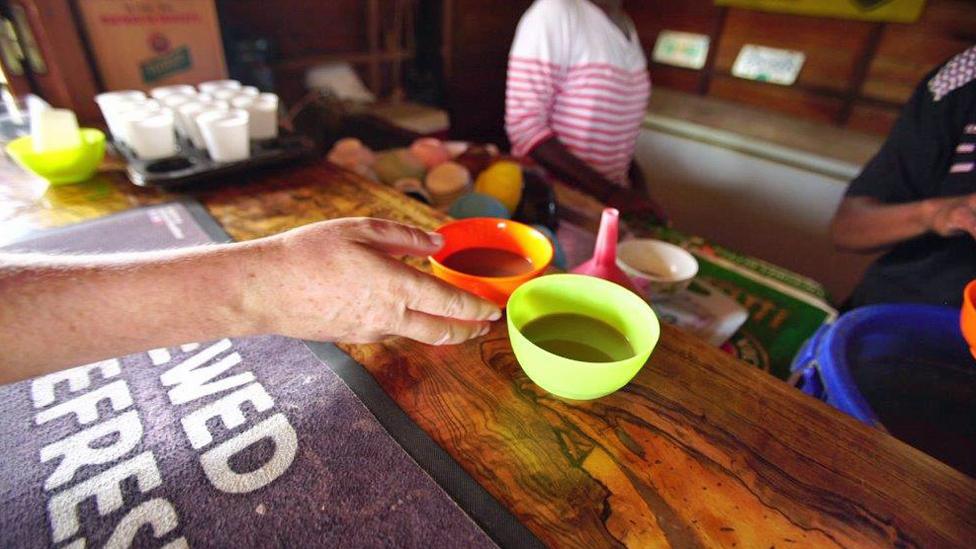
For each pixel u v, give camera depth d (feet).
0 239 2.32
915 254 3.59
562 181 4.66
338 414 1.58
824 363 2.12
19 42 3.54
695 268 2.84
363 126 5.29
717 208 7.76
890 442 1.60
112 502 1.30
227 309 1.49
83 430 1.49
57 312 1.34
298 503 1.32
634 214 4.23
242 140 3.02
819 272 7.19
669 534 1.31
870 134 6.93
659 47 8.50
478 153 3.68
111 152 3.34
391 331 1.69
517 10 8.45
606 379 1.49
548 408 1.66
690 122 7.54
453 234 2.12
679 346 1.97
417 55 8.32
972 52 3.35
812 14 6.79
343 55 7.50
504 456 1.49
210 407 1.59
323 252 1.57
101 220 2.53
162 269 1.45
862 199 3.80
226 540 1.23
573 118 4.82
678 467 1.48
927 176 3.53
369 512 1.31
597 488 1.41
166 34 3.95
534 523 1.31
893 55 6.40
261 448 1.46
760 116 7.65
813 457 1.54
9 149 2.75
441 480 1.40
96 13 3.59
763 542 1.30
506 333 1.99
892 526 1.35
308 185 3.07
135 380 1.68
